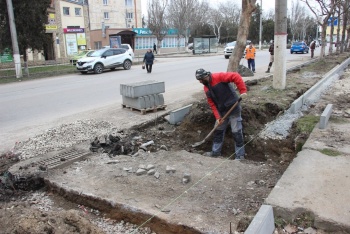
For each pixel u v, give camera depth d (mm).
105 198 3770
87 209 3861
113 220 3629
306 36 82250
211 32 66750
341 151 4672
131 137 6375
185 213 3389
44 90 13195
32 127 7391
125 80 15367
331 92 9914
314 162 4285
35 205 3984
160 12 43469
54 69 22297
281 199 3371
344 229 2936
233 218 3285
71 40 34688
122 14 57031
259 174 4332
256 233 2674
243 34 7516
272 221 3047
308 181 3746
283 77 9656
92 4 53156
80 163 4973
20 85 15438
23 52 19688
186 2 47594
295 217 3180
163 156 5078
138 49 45719
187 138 6629
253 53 16406
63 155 5297
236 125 5637
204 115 6898
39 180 4492
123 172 4492
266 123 7035
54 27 32531
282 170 4613
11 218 3086
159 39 44406
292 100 8445
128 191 3939
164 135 6688
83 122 7246
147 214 3418
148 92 8234
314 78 12219
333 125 6090
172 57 36375
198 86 12531
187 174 4145
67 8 34188
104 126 7012
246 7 7367
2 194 4219
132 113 8320
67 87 13820
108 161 4953
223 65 21719
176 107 8789
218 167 4578
